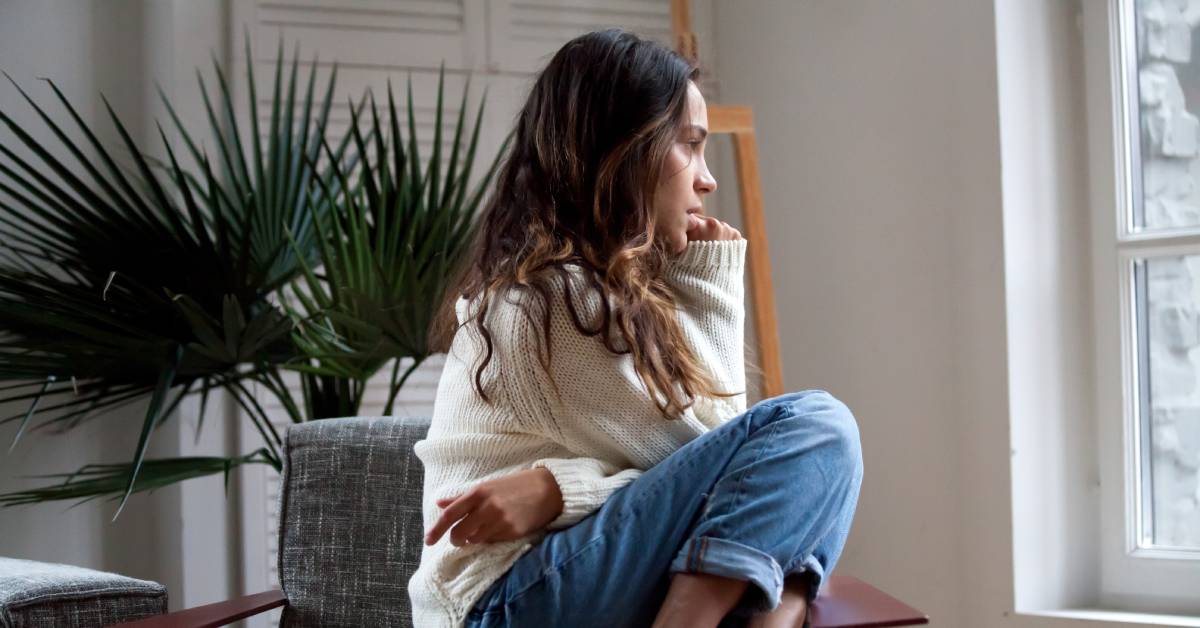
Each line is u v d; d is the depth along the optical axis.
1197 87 2.15
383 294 1.98
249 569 2.57
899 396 2.45
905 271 2.44
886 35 2.48
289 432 1.79
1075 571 2.25
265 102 2.60
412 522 1.70
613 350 1.26
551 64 1.47
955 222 2.32
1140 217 2.23
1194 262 2.15
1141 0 2.23
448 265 2.04
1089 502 2.26
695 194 1.45
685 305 1.39
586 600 1.20
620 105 1.39
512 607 1.20
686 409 1.30
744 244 1.43
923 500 2.39
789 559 1.17
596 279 1.30
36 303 2.03
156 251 2.08
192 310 1.94
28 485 2.47
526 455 1.29
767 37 2.79
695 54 2.47
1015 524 2.19
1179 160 2.18
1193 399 2.15
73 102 2.54
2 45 2.50
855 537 2.55
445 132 2.72
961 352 2.30
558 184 1.39
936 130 2.36
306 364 2.24
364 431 1.77
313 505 1.74
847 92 2.58
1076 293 2.27
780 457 1.19
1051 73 2.27
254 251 2.23
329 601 1.70
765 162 2.80
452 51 2.73
